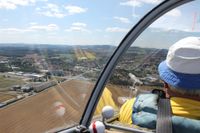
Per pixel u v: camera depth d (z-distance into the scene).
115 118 1.89
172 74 1.33
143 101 1.55
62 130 2.34
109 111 1.85
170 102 1.36
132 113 1.66
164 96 1.50
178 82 1.30
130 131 1.63
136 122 1.55
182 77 1.29
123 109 1.85
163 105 1.34
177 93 1.35
